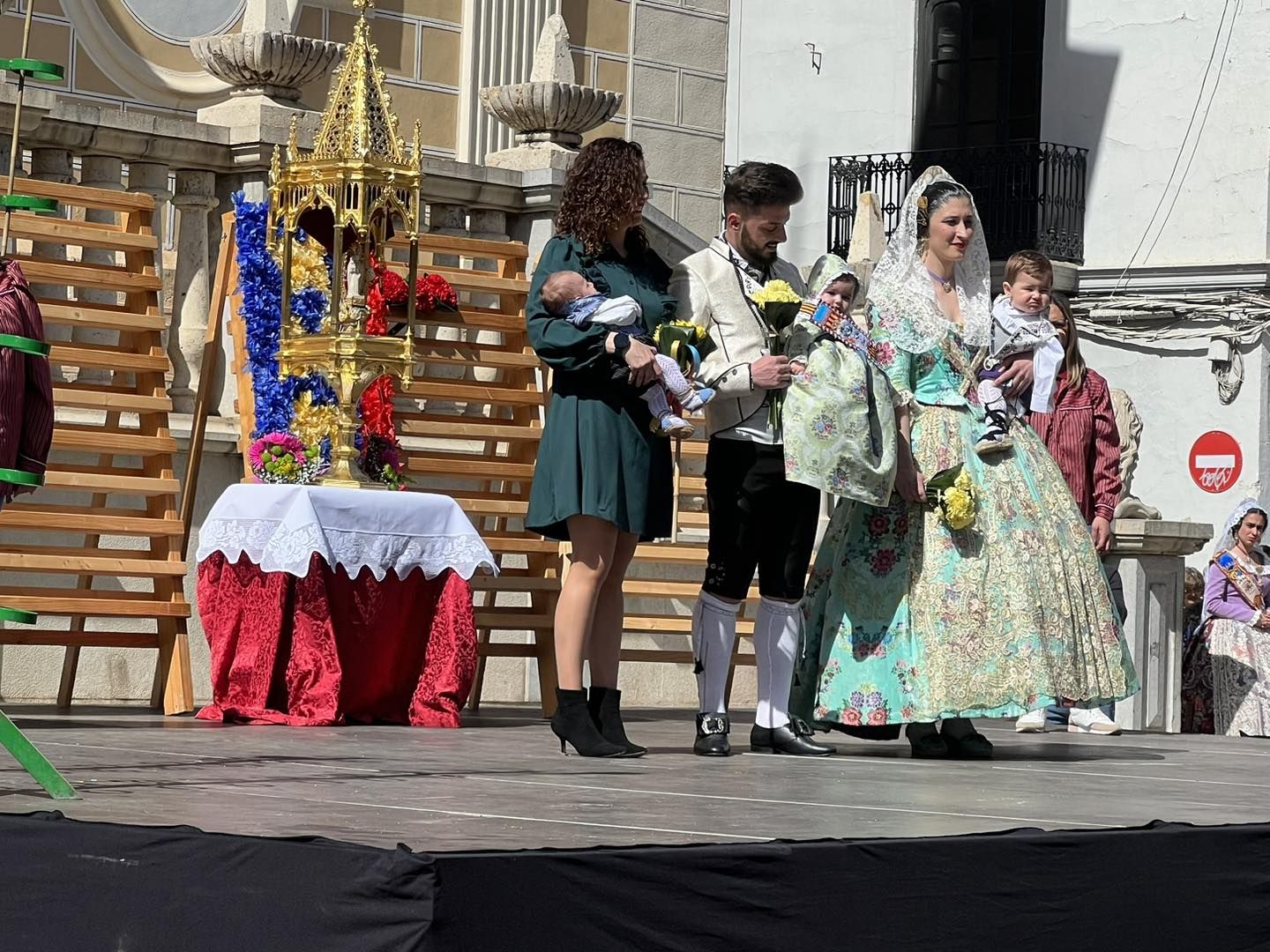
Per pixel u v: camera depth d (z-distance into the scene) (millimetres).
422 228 9875
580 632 5953
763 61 28672
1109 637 6586
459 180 9781
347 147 7598
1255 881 4035
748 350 6203
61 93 12820
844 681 6395
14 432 5305
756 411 6266
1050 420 8656
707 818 3949
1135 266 25266
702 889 3145
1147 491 25047
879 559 6414
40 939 3303
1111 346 25391
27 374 5391
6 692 8180
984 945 3537
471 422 8805
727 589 6250
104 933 3211
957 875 3496
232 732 6441
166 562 7598
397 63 14203
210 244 9016
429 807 4031
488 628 8414
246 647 6992
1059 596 6434
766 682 6383
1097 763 6254
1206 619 10430
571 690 5949
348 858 2898
